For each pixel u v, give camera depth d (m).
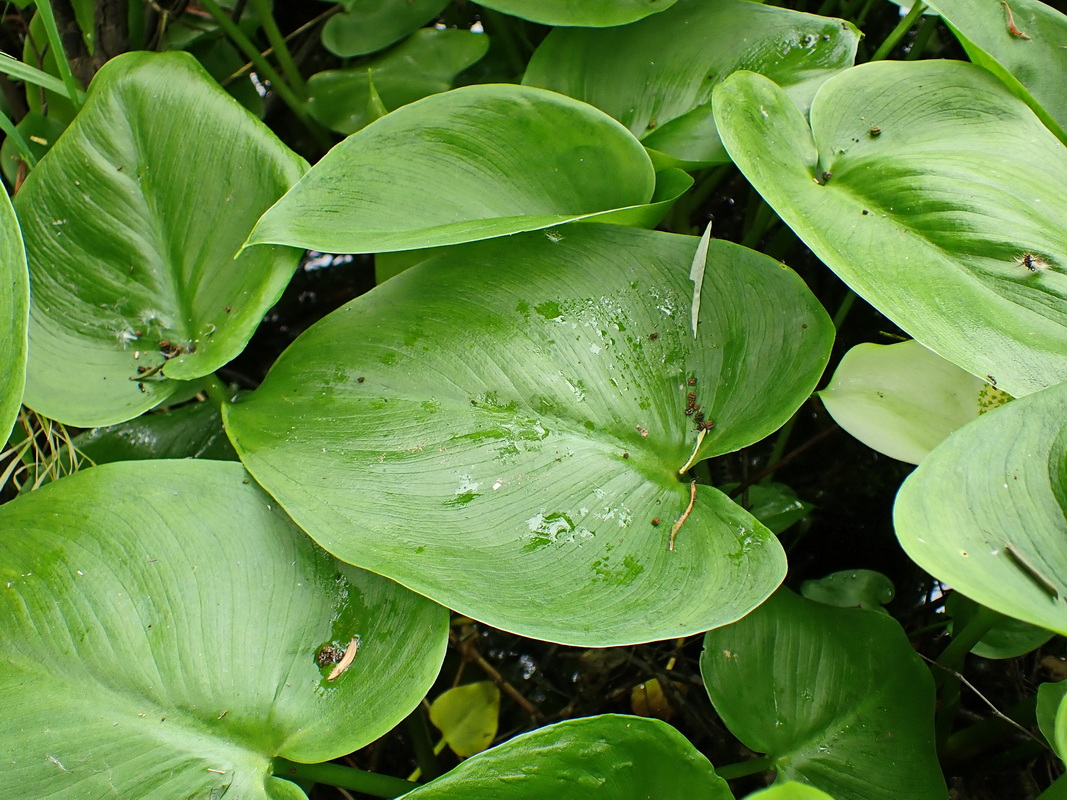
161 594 0.34
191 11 0.46
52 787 0.32
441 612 0.35
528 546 0.35
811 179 0.38
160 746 0.33
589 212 0.39
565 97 0.38
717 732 0.41
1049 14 0.40
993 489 0.32
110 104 0.38
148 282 0.38
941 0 0.40
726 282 0.37
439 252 0.39
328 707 0.34
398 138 0.37
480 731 0.42
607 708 0.42
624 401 0.36
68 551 0.34
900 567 0.44
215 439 0.41
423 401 0.36
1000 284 0.36
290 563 0.35
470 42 0.44
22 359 0.34
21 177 0.42
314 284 0.49
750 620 0.36
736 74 0.39
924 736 0.35
